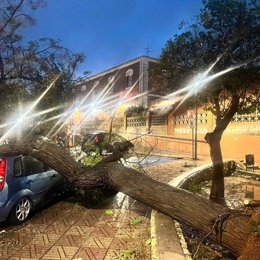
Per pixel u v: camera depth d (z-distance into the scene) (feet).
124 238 18.93
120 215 23.56
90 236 19.22
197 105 27.61
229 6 22.30
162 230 18.25
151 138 90.07
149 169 45.96
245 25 22.33
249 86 23.66
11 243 18.01
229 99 26.21
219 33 23.00
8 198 20.30
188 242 19.17
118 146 28.99
